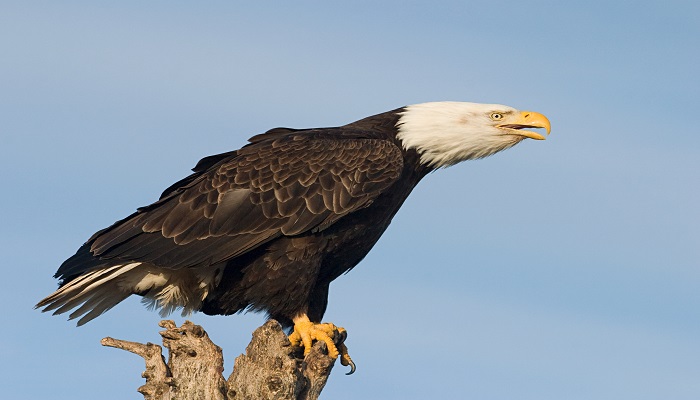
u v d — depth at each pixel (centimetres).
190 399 921
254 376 938
